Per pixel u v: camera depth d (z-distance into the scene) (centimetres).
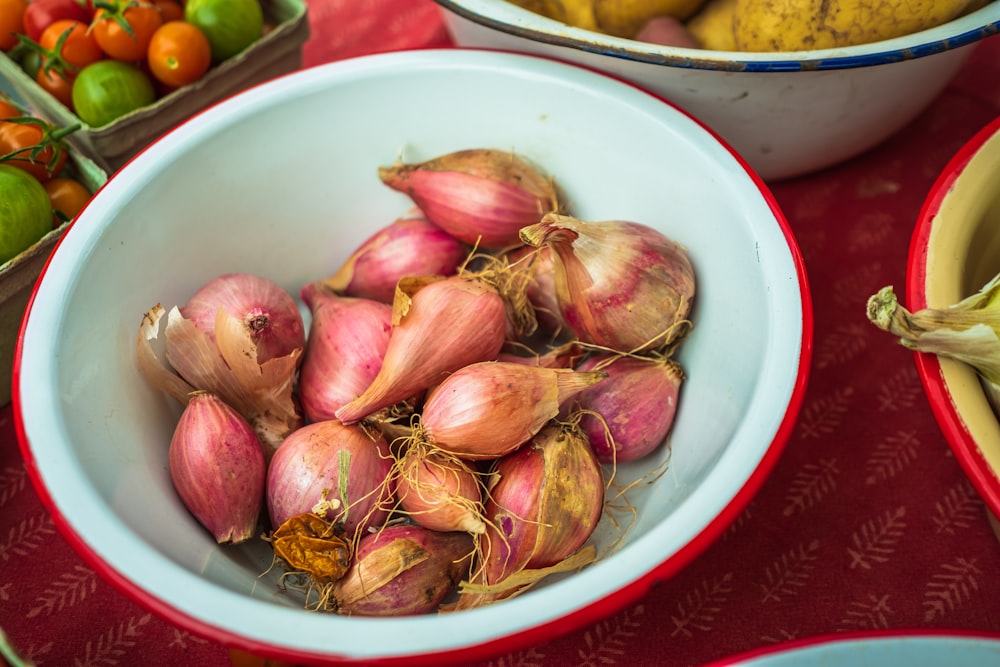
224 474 50
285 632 44
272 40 65
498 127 58
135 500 49
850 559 54
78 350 50
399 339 52
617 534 52
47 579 54
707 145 53
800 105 58
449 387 50
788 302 50
